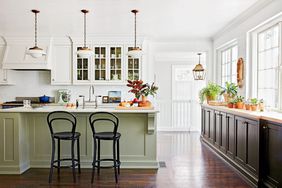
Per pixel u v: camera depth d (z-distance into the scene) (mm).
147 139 4270
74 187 3469
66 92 6578
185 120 8531
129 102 4359
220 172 4090
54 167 3930
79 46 6230
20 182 3654
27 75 6609
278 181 3033
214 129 5383
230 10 4285
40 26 5352
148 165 4273
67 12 4379
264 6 3914
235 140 4191
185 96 8641
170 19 4809
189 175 3943
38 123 4289
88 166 4285
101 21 4969
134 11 4297
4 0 3793
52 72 6246
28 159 4293
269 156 3238
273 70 4039
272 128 3160
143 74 6309
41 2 3887
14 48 6102
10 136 4023
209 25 5262
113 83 6262
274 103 4008
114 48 6281
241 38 4812
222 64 6285
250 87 4613
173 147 5844
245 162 3812
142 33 5988
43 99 6445
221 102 5457
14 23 5121
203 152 5363
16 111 3992
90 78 6234
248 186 3504
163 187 3471
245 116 3762
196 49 6660
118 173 3965
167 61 8562
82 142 4262
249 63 4621
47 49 6109
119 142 4266
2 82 6129
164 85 8570
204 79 7305
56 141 4266
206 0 3809
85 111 4008
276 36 3953
